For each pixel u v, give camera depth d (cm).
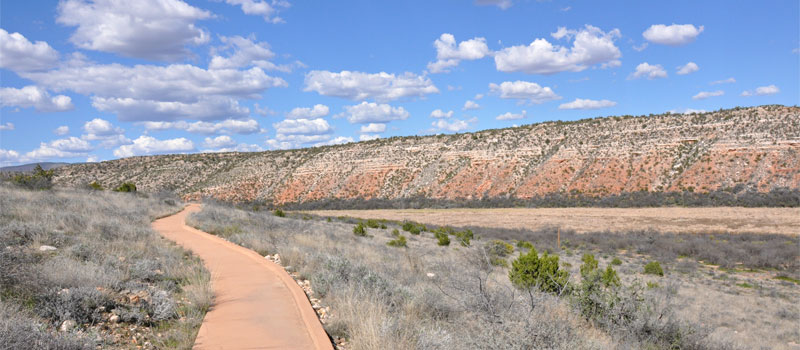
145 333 618
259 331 657
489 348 533
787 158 7944
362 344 595
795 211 6438
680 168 8806
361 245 2277
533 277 1320
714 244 4350
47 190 2973
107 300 680
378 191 10850
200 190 10725
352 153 12538
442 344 589
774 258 3594
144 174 11400
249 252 1449
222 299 852
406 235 4269
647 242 4675
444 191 10269
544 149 10825
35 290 664
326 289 927
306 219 5106
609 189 8888
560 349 539
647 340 847
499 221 6894
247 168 12206
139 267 948
